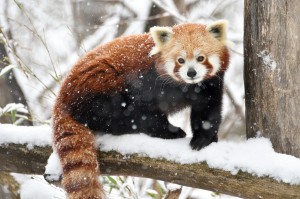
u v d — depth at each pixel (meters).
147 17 13.32
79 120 7.25
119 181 8.15
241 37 12.25
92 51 7.84
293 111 6.50
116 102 7.52
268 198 6.34
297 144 6.53
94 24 14.53
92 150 6.88
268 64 6.57
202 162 6.57
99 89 7.43
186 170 6.61
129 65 7.54
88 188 6.53
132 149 6.87
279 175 6.27
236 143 6.75
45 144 7.41
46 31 14.12
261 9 6.58
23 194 8.59
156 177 6.84
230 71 13.33
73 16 14.72
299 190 6.20
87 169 6.64
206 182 6.56
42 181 8.67
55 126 7.15
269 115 6.64
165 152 6.73
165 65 7.41
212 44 7.34
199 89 7.45
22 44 13.55
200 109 7.50
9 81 10.62
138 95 7.58
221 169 6.47
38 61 12.88
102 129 7.53
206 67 7.23
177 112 8.09
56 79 9.25
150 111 7.68
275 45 6.51
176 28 7.55
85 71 7.50
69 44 13.89
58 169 6.95
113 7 14.69
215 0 14.14
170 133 7.72
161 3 12.86
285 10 6.43
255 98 6.75
